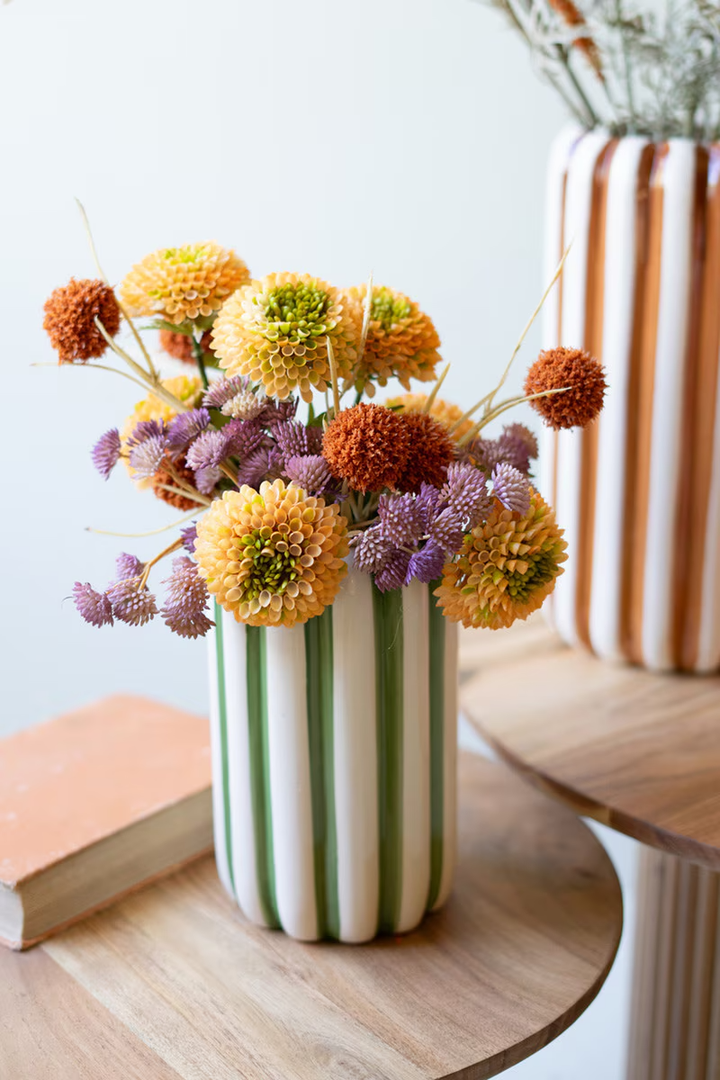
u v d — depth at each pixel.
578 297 1.10
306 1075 0.86
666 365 1.07
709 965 1.29
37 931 0.96
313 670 0.90
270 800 0.93
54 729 1.16
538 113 1.50
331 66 1.40
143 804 1.03
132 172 1.37
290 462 0.86
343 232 1.46
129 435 0.92
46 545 1.50
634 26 1.12
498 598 0.86
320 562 0.84
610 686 1.16
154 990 0.92
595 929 0.97
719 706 1.12
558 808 1.12
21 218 1.35
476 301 1.54
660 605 1.12
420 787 0.93
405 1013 0.90
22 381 1.42
